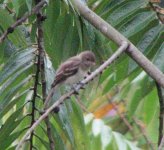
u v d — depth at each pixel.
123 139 14.71
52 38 12.16
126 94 15.01
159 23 12.52
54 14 11.93
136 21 12.48
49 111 9.00
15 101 10.97
